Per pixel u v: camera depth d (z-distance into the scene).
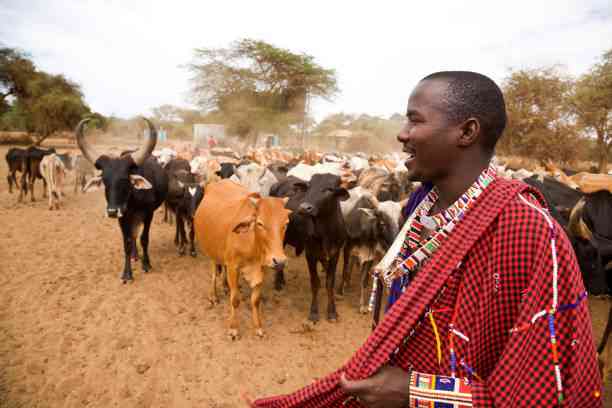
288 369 4.12
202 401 3.54
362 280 5.49
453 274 0.97
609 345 3.95
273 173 9.16
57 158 10.99
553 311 0.81
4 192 13.35
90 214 10.67
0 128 47.12
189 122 53.00
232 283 4.49
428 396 0.91
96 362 3.99
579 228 3.74
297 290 6.23
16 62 35.66
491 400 0.86
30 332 4.48
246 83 33.34
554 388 0.79
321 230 4.84
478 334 0.93
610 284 3.87
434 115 1.01
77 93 39.94
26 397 3.46
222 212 4.86
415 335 1.02
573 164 21.27
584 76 19.75
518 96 20.53
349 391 1.01
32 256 7.04
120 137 53.03
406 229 1.28
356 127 55.38
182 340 4.50
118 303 5.33
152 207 6.38
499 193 0.96
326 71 34.00
